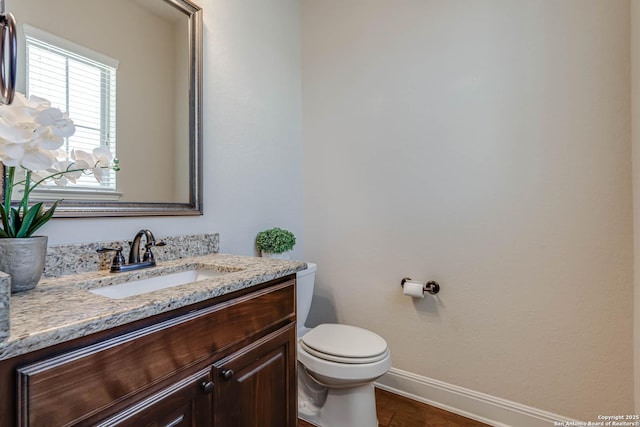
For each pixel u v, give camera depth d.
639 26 1.08
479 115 1.46
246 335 0.88
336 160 1.92
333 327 1.55
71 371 0.52
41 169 0.70
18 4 0.86
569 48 1.27
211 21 1.43
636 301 1.14
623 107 1.17
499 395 1.44
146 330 0.63
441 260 1.58
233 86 1.54
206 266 1.14
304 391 1.60
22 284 0.72
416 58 1.64
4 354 0.44
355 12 1.84
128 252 1.08
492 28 1.43
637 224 1.12
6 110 0.66
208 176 1.41
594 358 1.24
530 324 1.37
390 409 1.56
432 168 1.59
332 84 1.93
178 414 0.68
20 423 0.47
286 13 1.93
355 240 1.86
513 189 1.39
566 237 1.29
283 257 1.67
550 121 1.31
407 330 1.68
